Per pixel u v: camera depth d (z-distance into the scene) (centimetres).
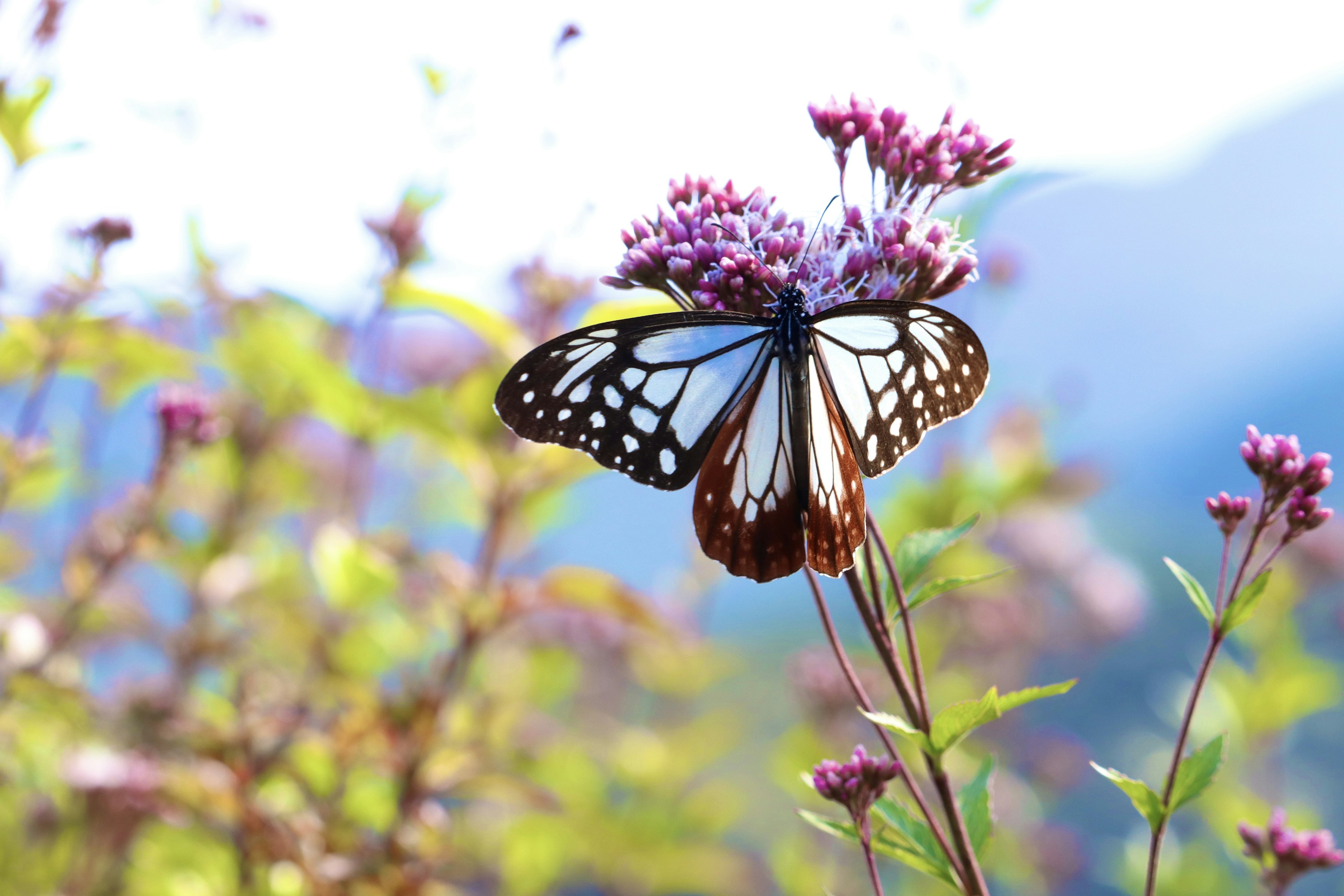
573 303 73
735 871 93
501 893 87
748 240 57
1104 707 179
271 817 68
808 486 56
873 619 55
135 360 72
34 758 72
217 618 78
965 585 55
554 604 70
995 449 90
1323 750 151
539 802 70
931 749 54
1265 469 54
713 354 58
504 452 70
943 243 57
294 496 86
